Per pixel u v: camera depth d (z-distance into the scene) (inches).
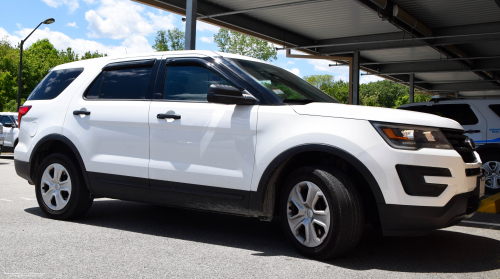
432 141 130.6
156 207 231.3
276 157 140.4
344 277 119.3
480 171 145.3
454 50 805.2
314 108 140.6
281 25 691.4
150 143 166.1
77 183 184.9
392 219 127.2
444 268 131.3
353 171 141.4
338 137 131.9
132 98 174.9
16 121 607.5
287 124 141.5
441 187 127.2
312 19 657.6
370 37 749.3
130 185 169.5
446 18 629.6
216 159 152.1
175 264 128.6
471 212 139.9
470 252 151.8
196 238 163.2
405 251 151.0
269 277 117.9
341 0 566.9
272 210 147.5
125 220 193.9
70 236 160.6
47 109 197.6
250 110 148.4
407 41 745.0
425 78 1304.1
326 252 132.0
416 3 568.4
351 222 129.2
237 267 126.6
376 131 129.3
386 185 126.6
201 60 164.2
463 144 141.4
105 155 176.7
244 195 146.3
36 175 197.6
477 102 316.5
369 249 152.4
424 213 125.7
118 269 122.5
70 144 185.0
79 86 192.2
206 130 154.3
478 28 655.8
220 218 204.7
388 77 1179.3
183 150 158.7
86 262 128.4
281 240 162.6
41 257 132.3
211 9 574.2
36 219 190.1
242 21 637.9
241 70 156.9
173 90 167.0
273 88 155.5
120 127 173.3
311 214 136.6
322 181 132.6
